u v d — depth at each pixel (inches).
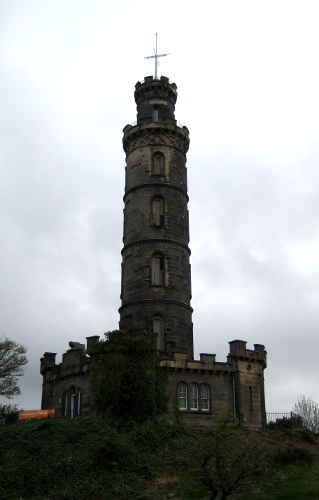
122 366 1648.6
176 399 1706.4
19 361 2269.9
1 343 2260.1
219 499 1262.3
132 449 1470.2
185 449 1369.3
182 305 1966.0
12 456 1433.3
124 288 2016.5
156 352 1716.3
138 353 1683.1
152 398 1643.7
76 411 1790.1
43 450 1451.8
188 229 2143.2
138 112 2287.2
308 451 1537.9
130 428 1571.1
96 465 1389.0
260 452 1175.6
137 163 2146.9
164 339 1887.3
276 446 1577.3
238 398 1766.7
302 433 1787.6
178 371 1744.6
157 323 1918.1
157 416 1633.9
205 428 1657.2
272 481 1357.0
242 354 1820.9
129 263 2023.9
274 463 1446.9
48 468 1378.0
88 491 1311.5
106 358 1675.7
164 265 1988.2
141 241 2016.5
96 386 1665.8
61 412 1850.4
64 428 1546.5
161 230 2031.3
